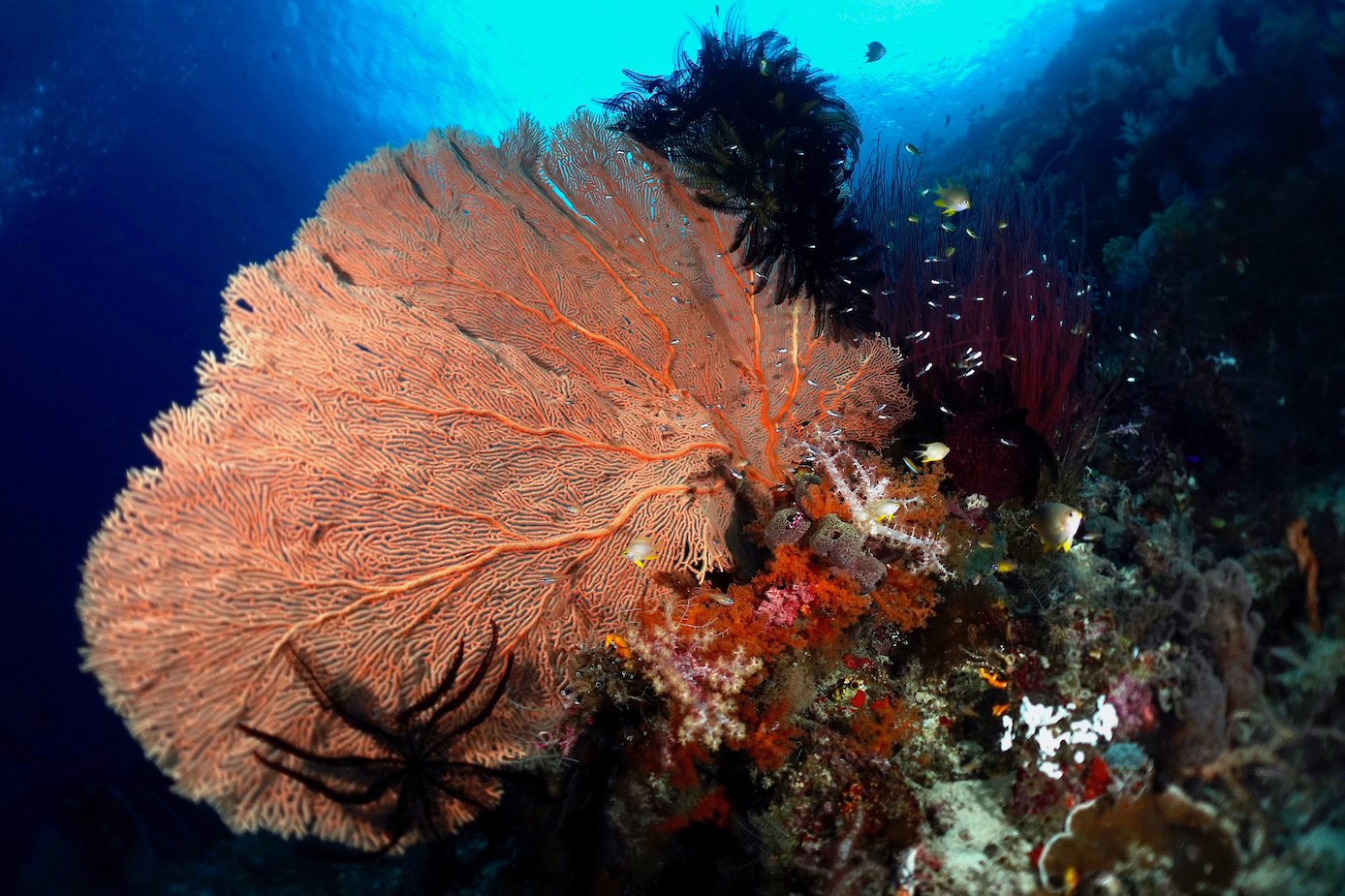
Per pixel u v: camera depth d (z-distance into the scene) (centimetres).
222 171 2062
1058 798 235
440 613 295
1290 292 404
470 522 307
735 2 414
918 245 596
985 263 536
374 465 296
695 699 272
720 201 375
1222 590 271
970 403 385
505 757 291
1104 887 210
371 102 2259
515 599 308
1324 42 522
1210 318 436
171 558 259
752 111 387
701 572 327
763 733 268
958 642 285
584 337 374
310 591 276
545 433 332
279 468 281
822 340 403
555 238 387
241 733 256
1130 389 444
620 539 331
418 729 269
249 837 445
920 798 251
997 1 1498
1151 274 504
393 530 294
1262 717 253
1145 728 252
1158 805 229
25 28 1698
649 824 272
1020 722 256
